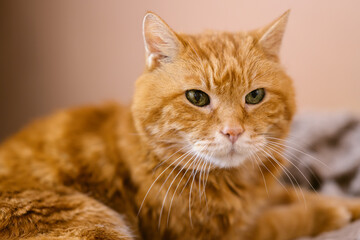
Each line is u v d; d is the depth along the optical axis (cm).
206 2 60
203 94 34
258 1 59
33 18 64
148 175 35
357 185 48
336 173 49
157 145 35
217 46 35
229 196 36
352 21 57
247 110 34
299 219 40
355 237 33
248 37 36
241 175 36
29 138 40
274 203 44
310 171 49
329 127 52
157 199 35
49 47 65
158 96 34
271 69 35
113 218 34
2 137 66
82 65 66
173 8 61
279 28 36
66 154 37
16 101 66
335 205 42
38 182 36
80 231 32
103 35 64
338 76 59
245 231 38
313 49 59
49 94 67
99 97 66
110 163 37
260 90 35
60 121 40
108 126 39
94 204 34
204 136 33
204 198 35
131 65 64
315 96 61
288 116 37
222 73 33
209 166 34
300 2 58
